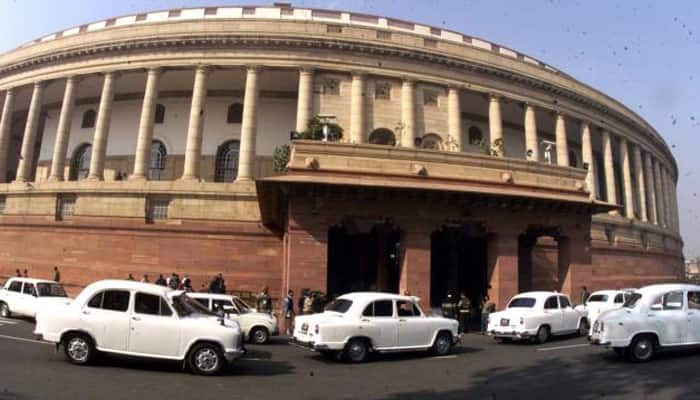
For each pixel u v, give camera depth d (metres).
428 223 20.30
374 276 25.52
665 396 9.16
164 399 8.37
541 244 34.38
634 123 50.06
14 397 7.91
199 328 10.81
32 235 33.56
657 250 51.59
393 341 13.72
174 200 31.86
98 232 31.92
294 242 19.02
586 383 10.35
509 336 17.42
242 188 31.66
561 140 42.19
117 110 40.88
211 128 38.91
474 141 43.53
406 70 37.00
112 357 12.00
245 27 34.84
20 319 20.44
